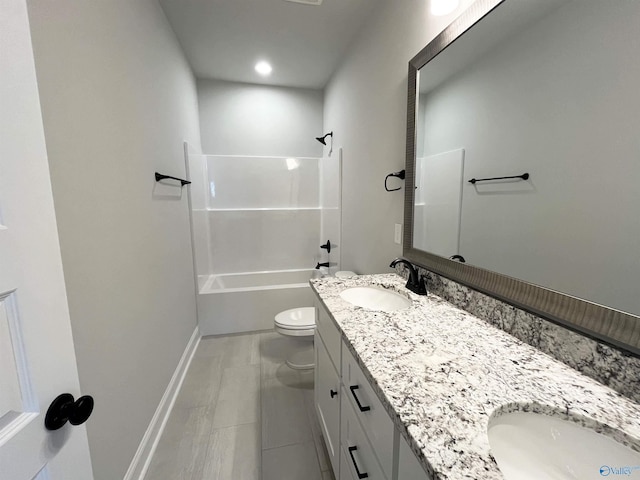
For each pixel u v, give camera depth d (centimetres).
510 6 87
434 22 126
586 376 68
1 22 43
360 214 220
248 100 325
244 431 157
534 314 82
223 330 277
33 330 47
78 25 94
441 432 52
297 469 135
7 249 43
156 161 168
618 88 60
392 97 166
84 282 93
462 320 102
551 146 76
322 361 137
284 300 288
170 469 135
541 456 58
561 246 75
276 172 342
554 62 74
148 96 158
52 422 49
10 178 44
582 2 67
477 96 102
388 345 84
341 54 251
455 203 116
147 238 149
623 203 61
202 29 211
